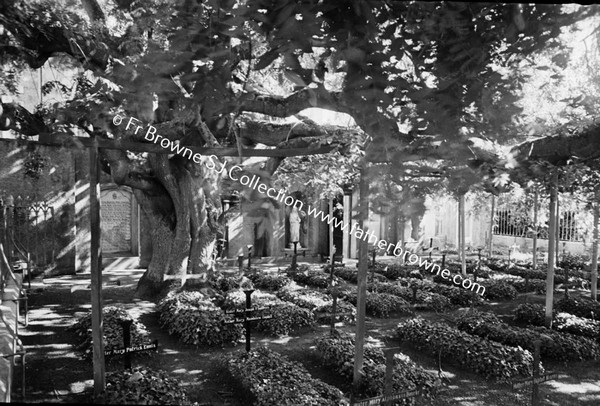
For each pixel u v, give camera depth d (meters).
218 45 2.28
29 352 8.55
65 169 17.97
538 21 2.29
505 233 28.67
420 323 10.37
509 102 2.51
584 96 3.71
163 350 9.05
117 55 4.88
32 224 17.30
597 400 7.58
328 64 2.61
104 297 13.46
